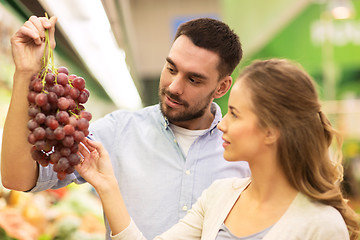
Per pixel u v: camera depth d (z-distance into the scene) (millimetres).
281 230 1439
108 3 2305
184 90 2059
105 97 6832
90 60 3572
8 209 2734
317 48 5922
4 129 1616
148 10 13281
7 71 2803
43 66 1519
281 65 1519
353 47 5918
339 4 5746
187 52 2031
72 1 2154
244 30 6371
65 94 1482
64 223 3100
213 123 2232
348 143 5762
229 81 2260
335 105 5891
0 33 2629
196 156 2182
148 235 2080
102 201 1719
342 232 1400
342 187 1663
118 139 2219
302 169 1495
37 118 1412
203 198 1758
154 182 2127
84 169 1703
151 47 13359
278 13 4703
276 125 1475
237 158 1531
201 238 1630
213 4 13188
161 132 2229
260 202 1533
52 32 1577
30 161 1678
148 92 13961
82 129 1479
